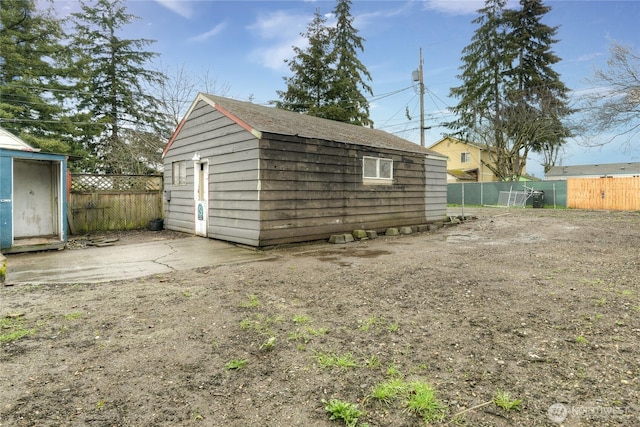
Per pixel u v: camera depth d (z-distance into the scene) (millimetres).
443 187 12148
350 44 26750
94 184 10250
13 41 15797
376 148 9562
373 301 3775
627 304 3541
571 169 33156
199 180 9172
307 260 6164
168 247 7582
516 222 12891
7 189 6766
